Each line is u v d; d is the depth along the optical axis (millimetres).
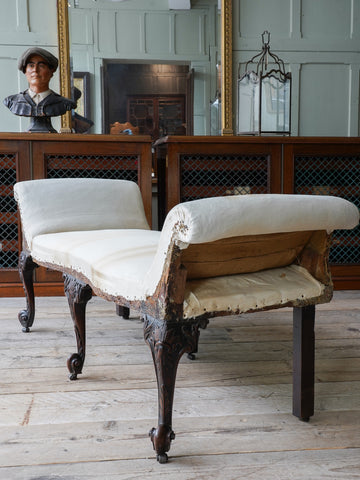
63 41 3160
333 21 3348
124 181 2029
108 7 3199
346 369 1670
